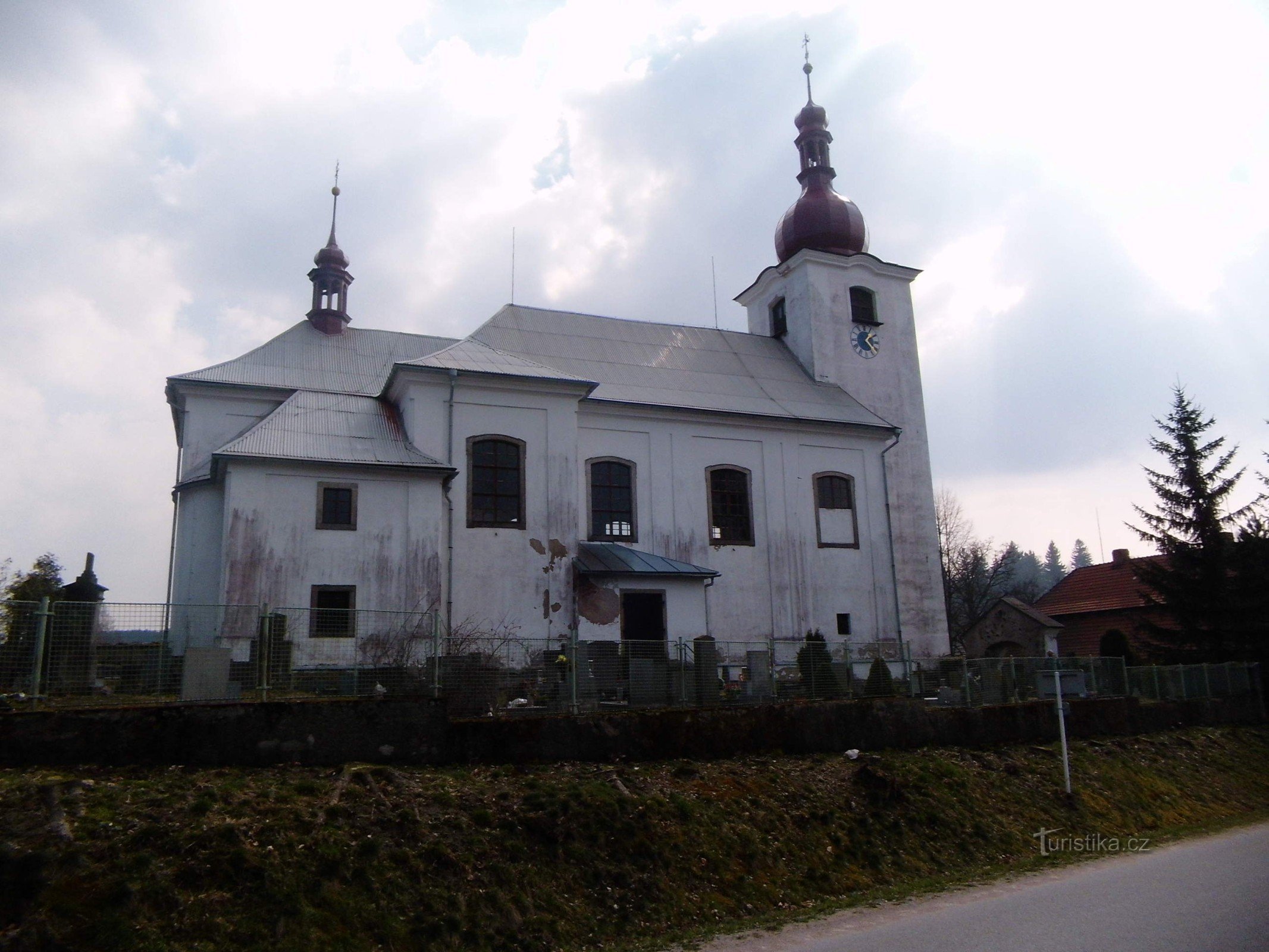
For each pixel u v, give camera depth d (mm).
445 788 15484
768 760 20188
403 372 29719
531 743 17797
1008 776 22484
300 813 13469
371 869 12797
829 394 41594
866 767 20000
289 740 15711
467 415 30250
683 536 34969
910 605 39969
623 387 36062
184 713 15062
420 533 27547
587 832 15172
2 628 14977
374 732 16453
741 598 35438
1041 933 11891
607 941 13086
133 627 16203
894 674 37625
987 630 51781
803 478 37906
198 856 11961
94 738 14398
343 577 26391
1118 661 31688
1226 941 10883
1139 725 29188
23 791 12570
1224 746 29734
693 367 39750
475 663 19047
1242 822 22828
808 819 17781
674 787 17625
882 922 13430
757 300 47125
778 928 13492
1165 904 13312
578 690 20469
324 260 40156
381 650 19922
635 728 18969
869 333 44062
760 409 37875
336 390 36031
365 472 27281
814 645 25031
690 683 22172
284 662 18000
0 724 13859
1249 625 37375
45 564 45719
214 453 26125
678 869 15141
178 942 10758
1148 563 41719
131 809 12727
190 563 29703
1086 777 23734
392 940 11859
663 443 35531
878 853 17484
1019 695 28453
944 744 23719
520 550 29828
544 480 30750
